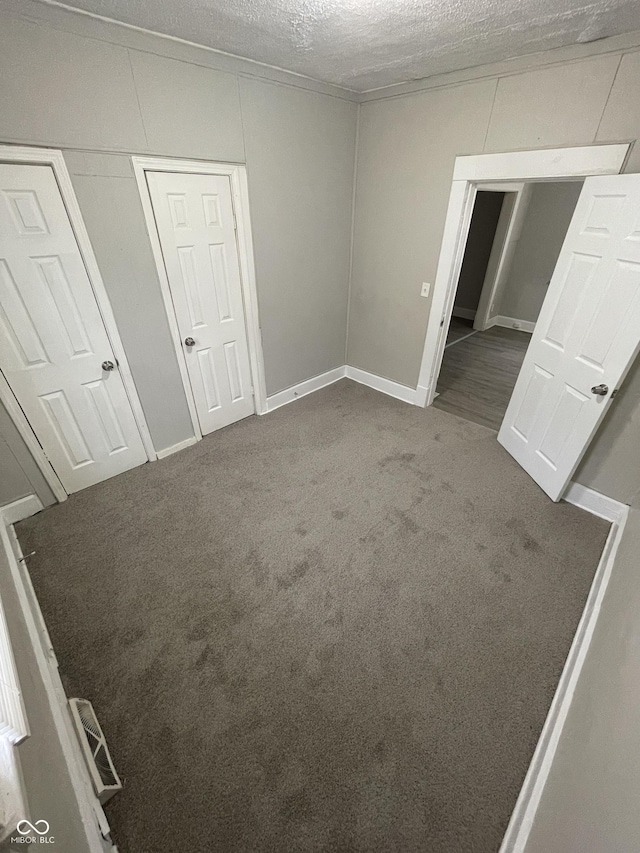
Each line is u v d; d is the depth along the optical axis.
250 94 2.44
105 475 2.68
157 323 2.56
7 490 2.24
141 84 1.99
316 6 1.66
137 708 1.49
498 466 2.88
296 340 3.61
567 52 2.06
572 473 2.37
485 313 5.90
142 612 1.83
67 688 1.54
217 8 1.68
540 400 2.63
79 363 2.30
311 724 1.45
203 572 2.03
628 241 1.93
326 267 3.55
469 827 1.22
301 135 2.83
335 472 2.80
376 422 3.47
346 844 1.18
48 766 0.99
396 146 3.02
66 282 2.11
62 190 1.94
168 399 2.83
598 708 1.14
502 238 5.35
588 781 0.96
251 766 1.34
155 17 1.76
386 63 2.36
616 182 2.00
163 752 1.37
